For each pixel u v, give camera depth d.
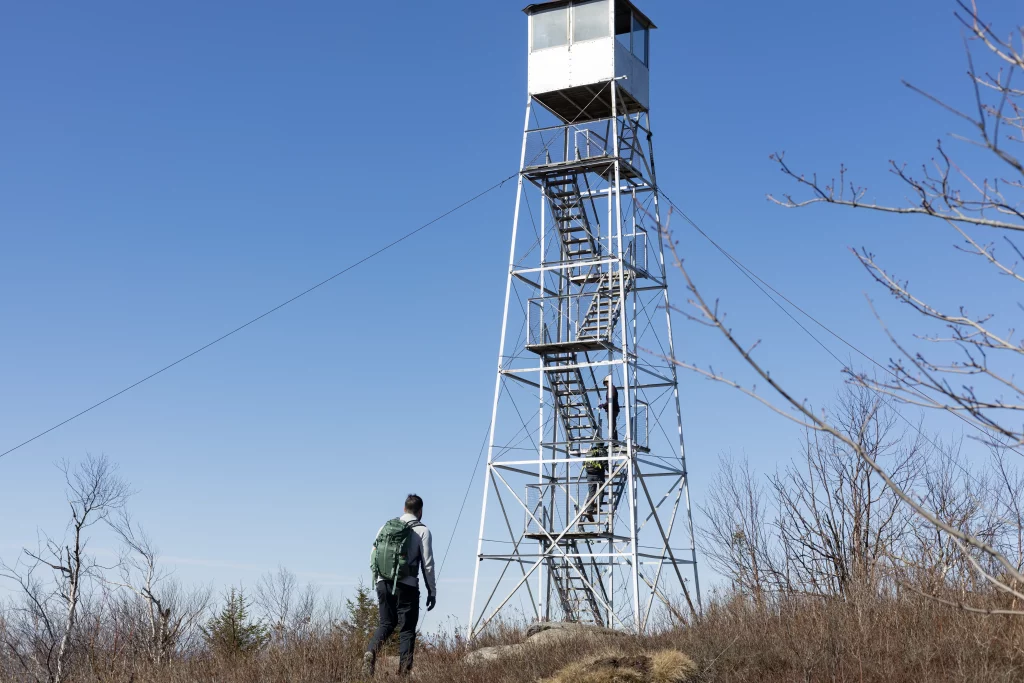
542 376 29.17
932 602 15.55
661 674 14.05
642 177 29.67
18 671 20.19
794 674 14.34
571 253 30.33
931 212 6.14
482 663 16.61
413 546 15.54
